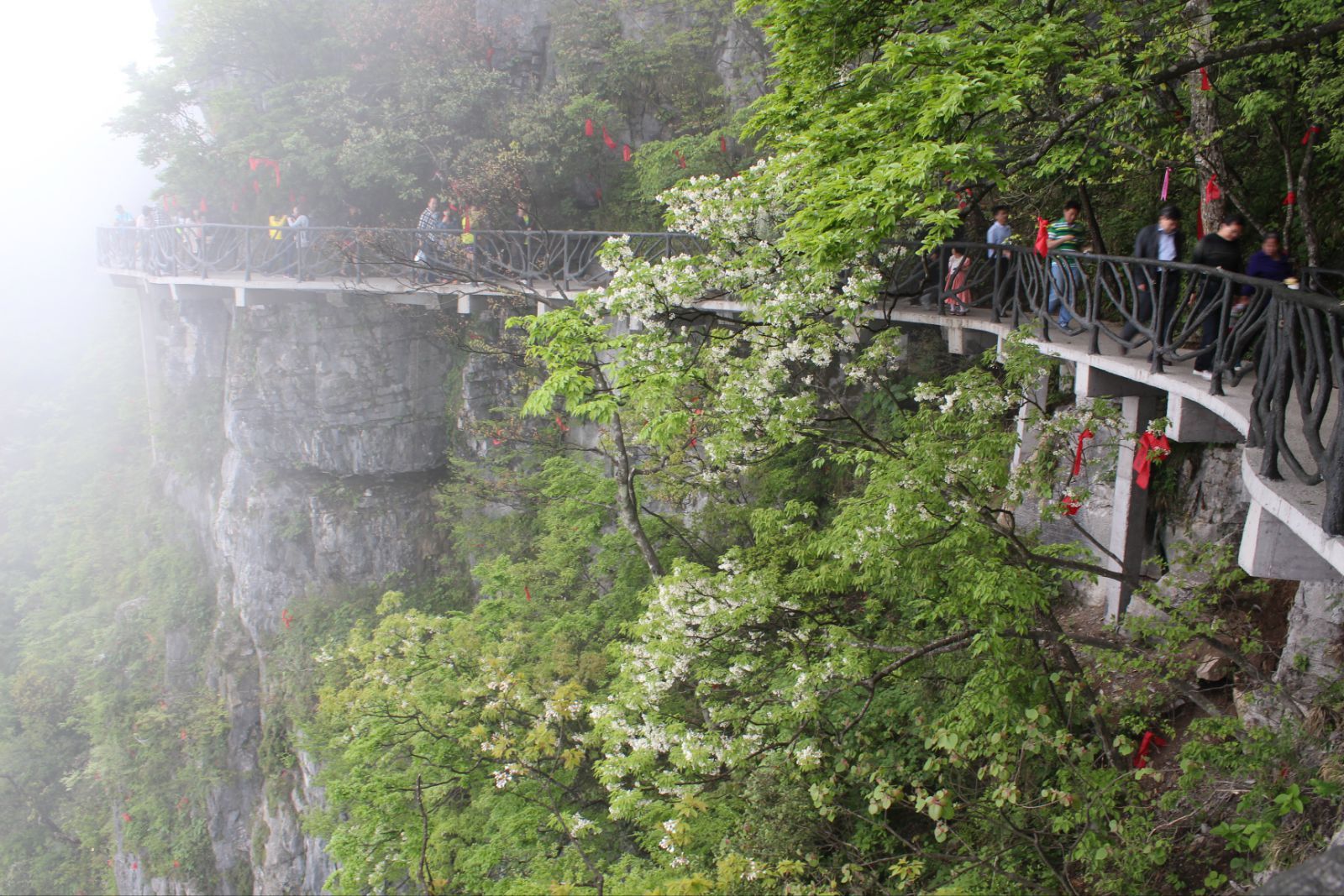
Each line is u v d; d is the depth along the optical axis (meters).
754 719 8.70
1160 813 6.90
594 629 13.35
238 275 19.73
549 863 9.25
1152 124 8.93
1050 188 11.21
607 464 17.98
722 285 9.42
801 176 7.28
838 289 9.70
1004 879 6.64
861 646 8.03
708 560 13.54
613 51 20.78
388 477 23.20
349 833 10.98
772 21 7.46
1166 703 8.11
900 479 6.99
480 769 11.02
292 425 22.70
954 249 10.71
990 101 6.10
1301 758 5.93
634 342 8.95
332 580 22.56
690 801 7.80
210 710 22.98
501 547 19.09
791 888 6.96
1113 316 10.09
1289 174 8.38
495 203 19.02
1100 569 7.30
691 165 18.77
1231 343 5.80
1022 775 7.69
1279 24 8.19
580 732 11.63
